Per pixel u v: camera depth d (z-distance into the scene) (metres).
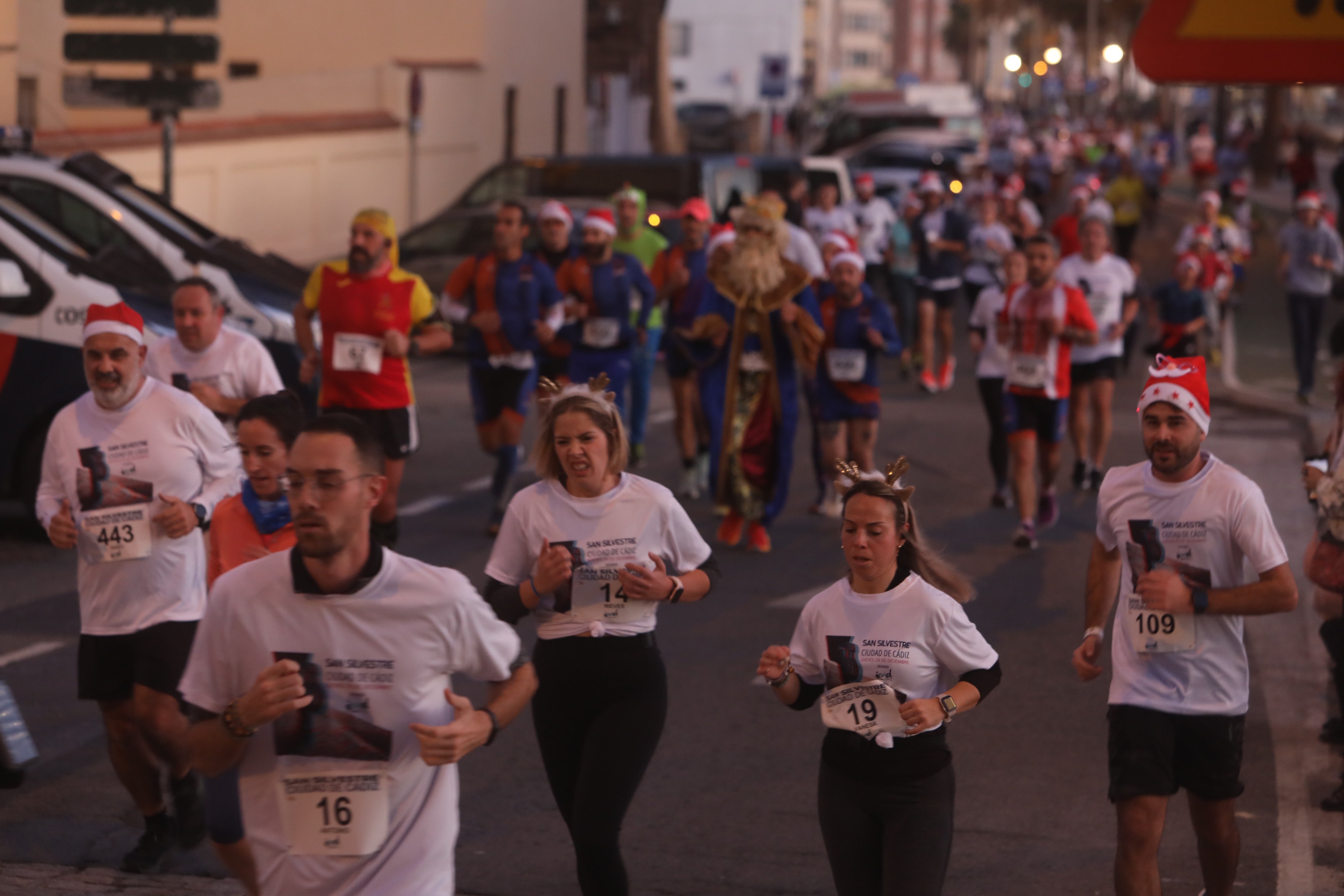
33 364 24.31
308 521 7.74
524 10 80.88
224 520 11.98
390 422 22.11
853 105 120.62
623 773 10.80
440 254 44.94
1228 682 10.76
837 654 10.04
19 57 43.66
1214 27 6.52
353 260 21.62
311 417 26.48
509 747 16.14
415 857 8.13
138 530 12.50
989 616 21.11
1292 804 14.51
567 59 89.88
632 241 33.34
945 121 113.62
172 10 34.31
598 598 11.16
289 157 58.91
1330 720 16.25
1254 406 39.12
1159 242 85.00
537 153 84.38
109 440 12.55
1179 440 10.68
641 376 30.95
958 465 31.91
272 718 7.73
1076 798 14.73
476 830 13.92
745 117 158.25
